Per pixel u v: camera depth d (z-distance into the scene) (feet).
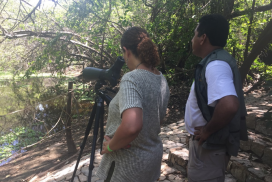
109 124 4.58
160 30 21.90
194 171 5.24
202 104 4.77
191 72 23.18
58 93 28.02
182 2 21.40
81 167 10.84
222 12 19.99
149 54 4.32
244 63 20.99
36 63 23.30
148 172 4.31
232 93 4.29
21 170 17.56
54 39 22.34
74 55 26.99
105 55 29.09
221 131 4.61
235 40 22.40
